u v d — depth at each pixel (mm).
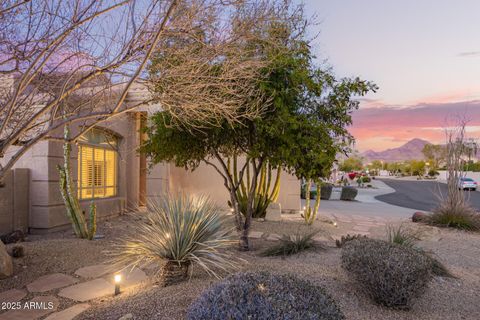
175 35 3369
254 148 5633
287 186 12922
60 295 4129
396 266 3578
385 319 3414
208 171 12812
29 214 7812
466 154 10453
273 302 2100
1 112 3521
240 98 4816
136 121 11141
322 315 2135
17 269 4969
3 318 3520
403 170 83312
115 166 10898
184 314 3092
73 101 4863
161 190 10930
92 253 5844
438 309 3781
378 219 11562
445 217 9672
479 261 6254
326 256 5883
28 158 7867
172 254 4082
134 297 3779
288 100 5391
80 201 9039
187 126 5590
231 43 3822
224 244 4598
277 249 6070
